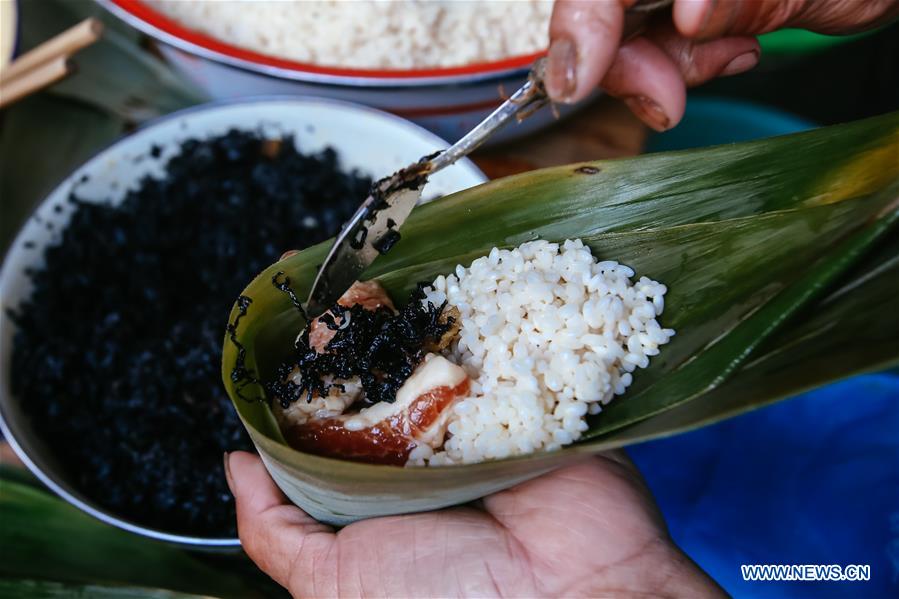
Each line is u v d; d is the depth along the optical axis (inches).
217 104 21.6
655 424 14.0
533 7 23.5
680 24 14.8
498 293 15.6
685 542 22.0
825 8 17.0
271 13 23.3
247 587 19.3
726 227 15.4
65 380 20.1
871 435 22.4
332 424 15.5
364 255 15.4
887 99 30.8
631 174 15.8
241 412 14.8
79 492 19.2
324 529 16.3
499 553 15.4
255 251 21.0
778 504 22.1
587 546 15.3
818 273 13.8
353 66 22.9
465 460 15.0
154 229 21.3
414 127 21.0
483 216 16.1
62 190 21.1
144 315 20.7
